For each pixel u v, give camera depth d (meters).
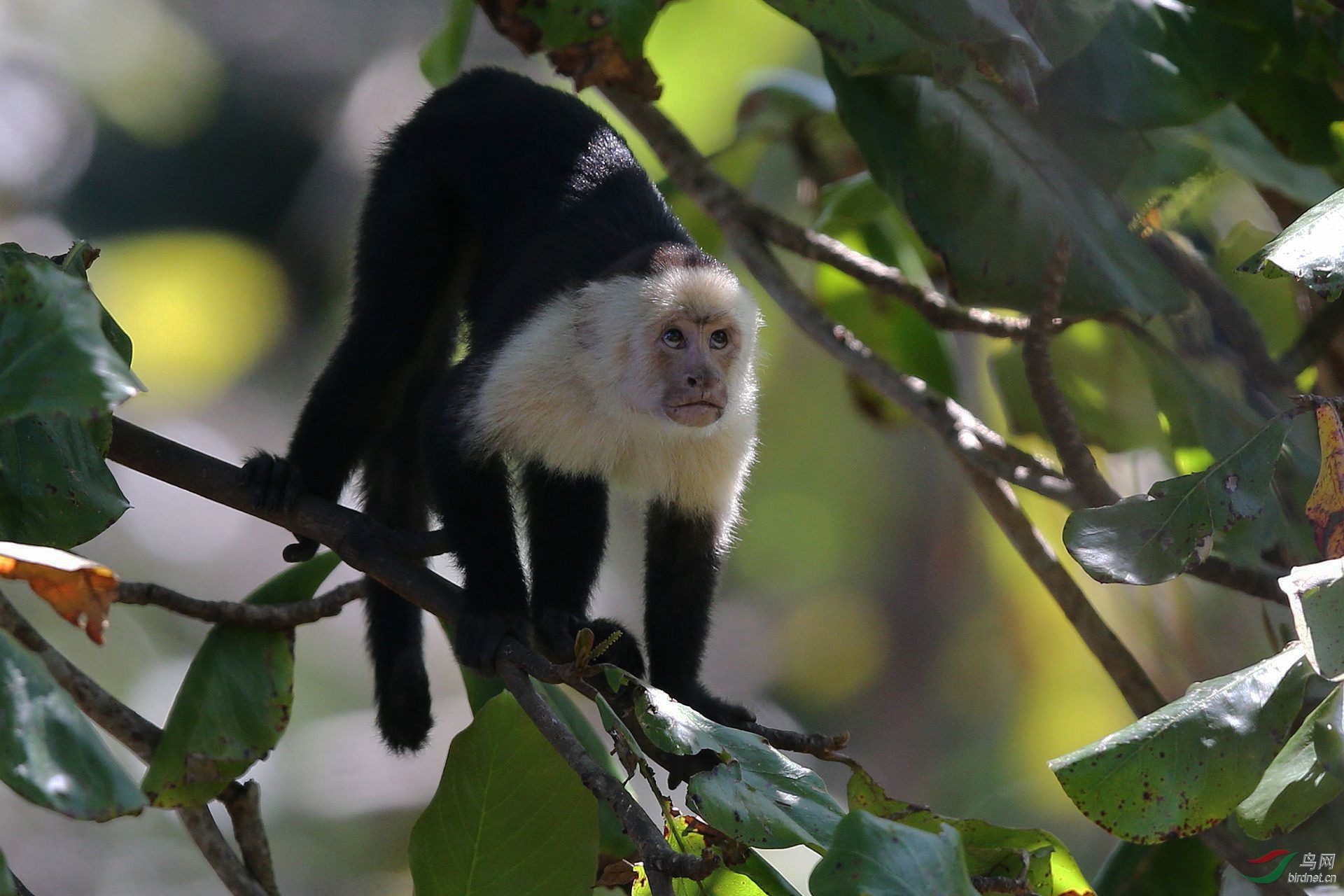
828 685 26.66
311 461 8.61
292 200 27.89
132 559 21.31
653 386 8.48
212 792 6.25
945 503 25.80
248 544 22.45
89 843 17.84
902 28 7.48
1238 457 5.59
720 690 26.56
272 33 28.64
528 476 8.93
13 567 4.78
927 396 9.13
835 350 9.33
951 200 8.08
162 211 26.73
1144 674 8.45
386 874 18.89
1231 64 8.21
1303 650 5.39
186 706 6.33
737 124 11.45
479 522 7.83
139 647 18.33
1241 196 10.71
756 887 5.92
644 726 5.43
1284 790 5.24
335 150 27.81
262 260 25.44
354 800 19.41
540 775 5.92
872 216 10.77
